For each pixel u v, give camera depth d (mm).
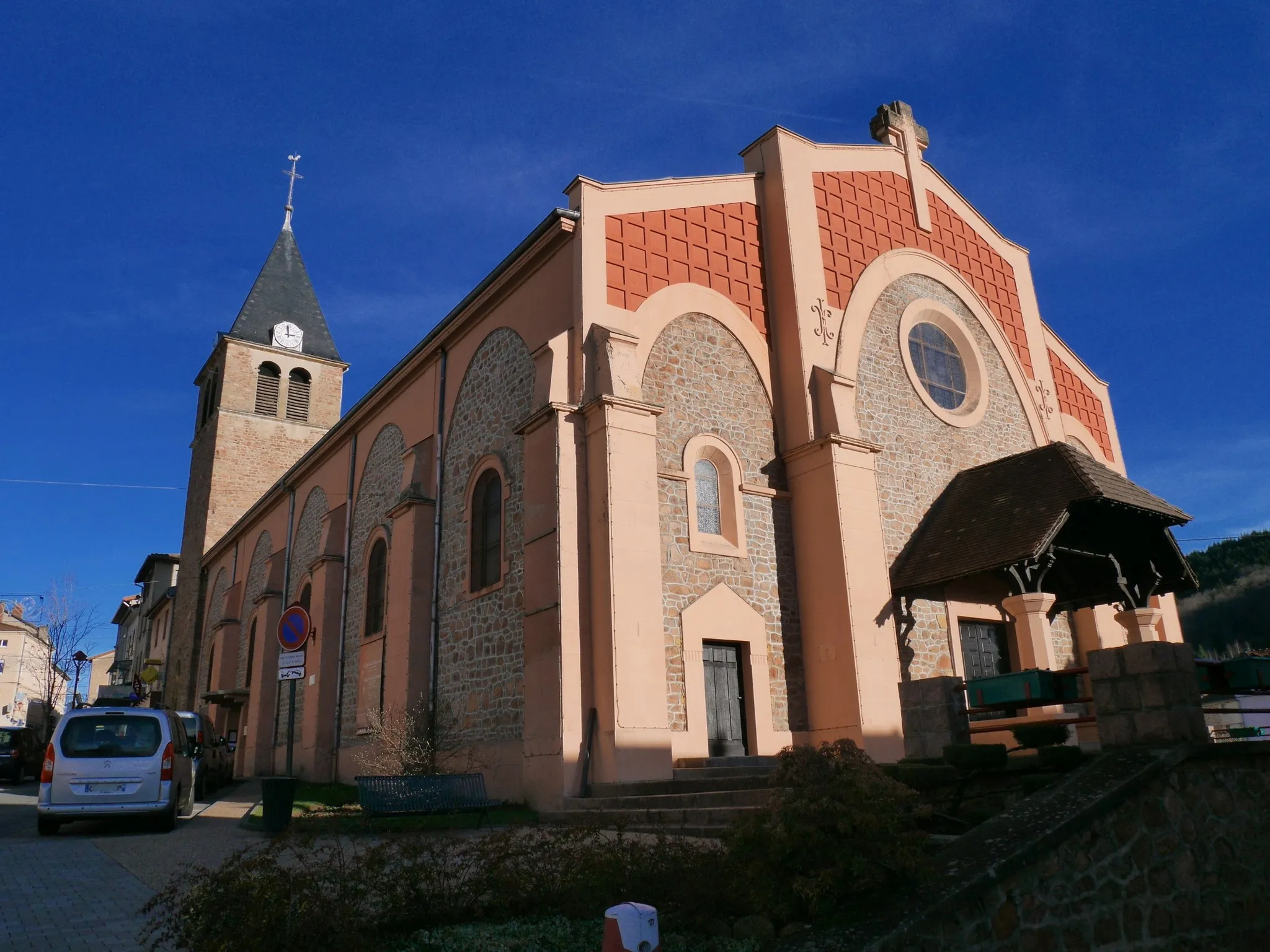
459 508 16594
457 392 17406
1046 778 7863
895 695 14039
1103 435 22062
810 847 5754
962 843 6453
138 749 11680
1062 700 8445
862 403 16547
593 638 12562
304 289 42438
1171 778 7309
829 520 14562
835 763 6062
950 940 5516
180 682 35156
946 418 17875
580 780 11977
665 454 14070
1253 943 7410
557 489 12984
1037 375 20516
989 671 16250
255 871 5270
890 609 14578
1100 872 6543
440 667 16141
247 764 25219
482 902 5895
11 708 73438
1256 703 18953
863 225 17922
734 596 14062
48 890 7480
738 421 15102
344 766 19625
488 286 16016
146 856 9227
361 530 21078
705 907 5758
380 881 5648
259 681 25062
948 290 19328
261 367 39656
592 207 14406
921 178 19625
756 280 16219
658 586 12812
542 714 12484
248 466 37812
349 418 21766
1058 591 15820
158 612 45219
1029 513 14133
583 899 5773
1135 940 6609
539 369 13875
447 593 16422
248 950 4766
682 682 13148
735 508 14539
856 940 5219
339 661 20797
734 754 13516
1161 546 14516
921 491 16828
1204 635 48469
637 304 14453
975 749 7941
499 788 13586
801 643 14617
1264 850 7855
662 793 11258
